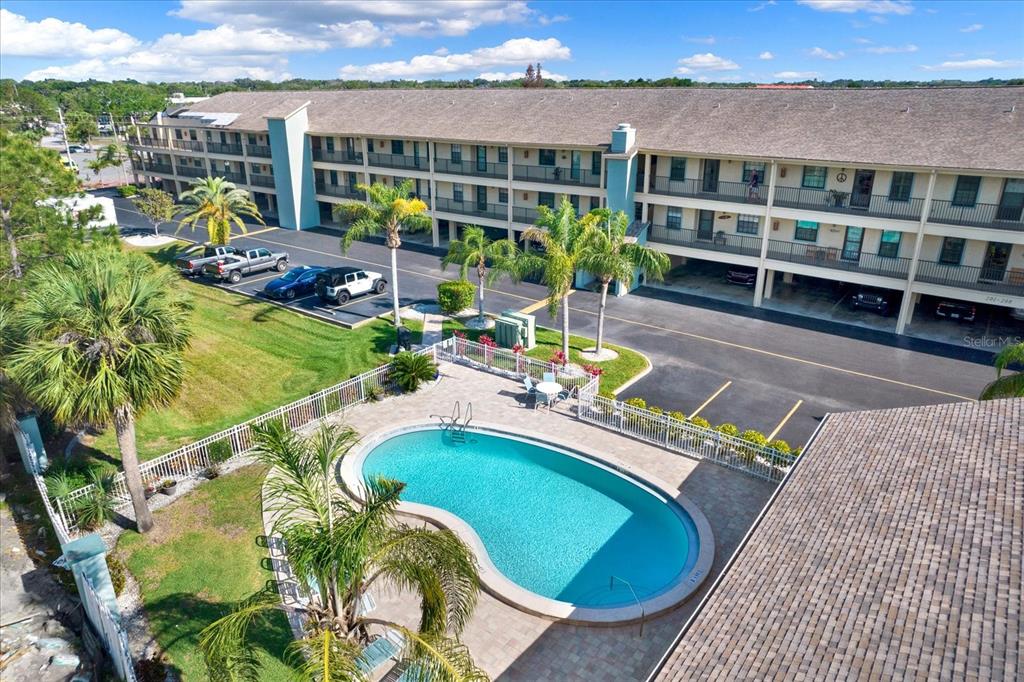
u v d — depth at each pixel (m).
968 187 29.77
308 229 54.88
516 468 20.64
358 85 137.38
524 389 25.48
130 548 16.03
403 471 20.39
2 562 15.88
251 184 58.09
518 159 44.44
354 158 52.44
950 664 7.28
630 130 37.09
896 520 10.36
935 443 12.73
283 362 27.98
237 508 17.70
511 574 15.81
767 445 19.78
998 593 8.23
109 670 12.82
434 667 8.87
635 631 13.66
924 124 31.66
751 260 35.12
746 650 8.27
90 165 75.88
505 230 47.44
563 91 47.09
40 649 13.34
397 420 23.00
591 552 16.64
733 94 39.81
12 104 106.19
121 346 14.55
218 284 39.31
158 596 14.40
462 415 23.34
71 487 17.59
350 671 8.66
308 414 22.70
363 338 30.56
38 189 22.11
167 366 14.95
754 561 10.22
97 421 14.44
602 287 27.47
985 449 11.94
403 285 39.28
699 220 38.53
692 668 8.18
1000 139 28.95
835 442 13.99
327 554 9.90
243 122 57.06
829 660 7.75
